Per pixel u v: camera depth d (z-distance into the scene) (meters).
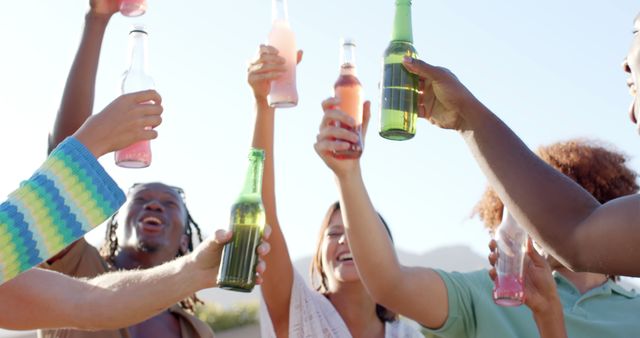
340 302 4.24
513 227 3.22
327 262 4.29
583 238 2.20
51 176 2.15
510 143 2.51
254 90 3.47
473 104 2.69
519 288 3.15
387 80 3.07
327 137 3.14
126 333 4.22
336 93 3.26
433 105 2.91
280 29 3.45
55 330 4.07
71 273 4.11
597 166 3.74
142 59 3.66
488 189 3.88
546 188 2.32
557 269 3.62
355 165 3.25
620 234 2.14
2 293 2.76
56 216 2.14
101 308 2.78
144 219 4.92
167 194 5.05
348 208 3.26
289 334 3.85
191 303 5.24
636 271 2.14
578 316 3.41
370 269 3.28
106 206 2.20
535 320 3.19
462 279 3.48
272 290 3.85
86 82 3.77
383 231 3.32
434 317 3.39
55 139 3.78
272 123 3.55
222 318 15.88
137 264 4.91
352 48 3.31
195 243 5.27
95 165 2.20
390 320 4.33
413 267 3.45
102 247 5.06
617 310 3.46
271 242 3.74
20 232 2.10
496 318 3.37
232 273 2.85
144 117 2.46
